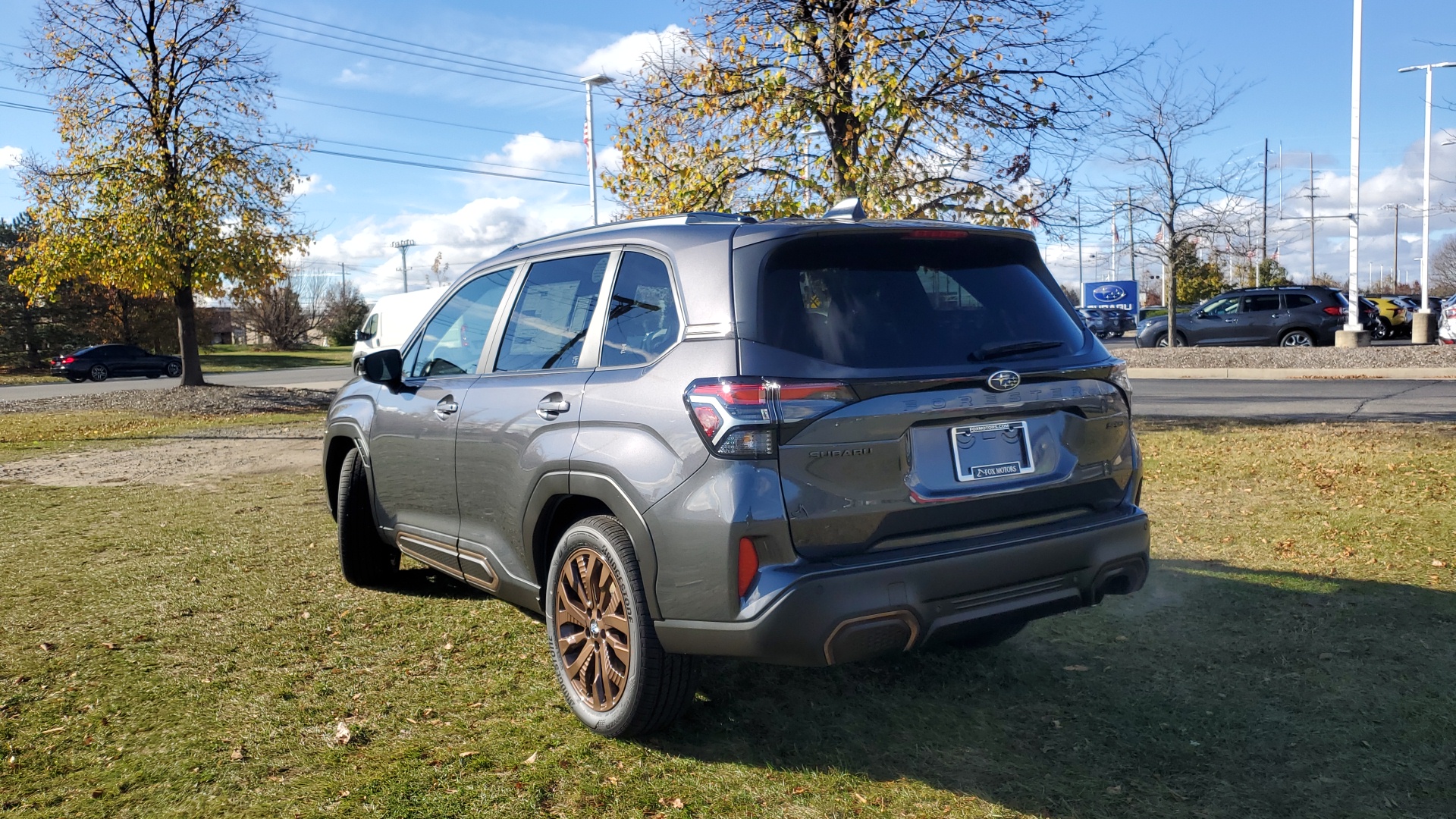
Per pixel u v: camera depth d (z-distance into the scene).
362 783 3.09
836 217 3.50
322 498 8.35
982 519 3.13
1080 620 4.49
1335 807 2.81
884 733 3.39
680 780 3.08
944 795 2.95
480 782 3.09
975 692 3.72
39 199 20.92
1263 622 4.35
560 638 3.57
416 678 4.01
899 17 10.27
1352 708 3.43
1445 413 11.87
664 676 3.18
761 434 2.84
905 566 2.90
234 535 6.82
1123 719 3.43
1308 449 9.16
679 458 3.00
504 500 3.83
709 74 10.76
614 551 3.23
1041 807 2.86
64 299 47.91
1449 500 6.61
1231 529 6.15
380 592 5.28
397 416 4.69
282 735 3.46
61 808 2.96
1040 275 3.54
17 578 5.65
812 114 10.45
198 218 20.94
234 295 22.84
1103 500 3.43
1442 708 3.41
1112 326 44.19
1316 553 5.47
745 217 3.45
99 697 3.83
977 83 10.40
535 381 3.78
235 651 4.35
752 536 2.83
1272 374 19.14
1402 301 33.59
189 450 12.50
